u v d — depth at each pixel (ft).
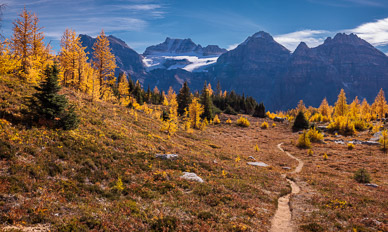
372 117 299.17
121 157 65.67
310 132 193.16
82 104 106.73
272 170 100.32
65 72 147.43
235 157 119.75
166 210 41.42
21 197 32.91
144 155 73.97
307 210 50.52
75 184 42.42
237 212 45.32
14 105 64.18
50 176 42.39
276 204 55.11
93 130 77.51
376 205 53.36
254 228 39.14
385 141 143.95
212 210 44.21
